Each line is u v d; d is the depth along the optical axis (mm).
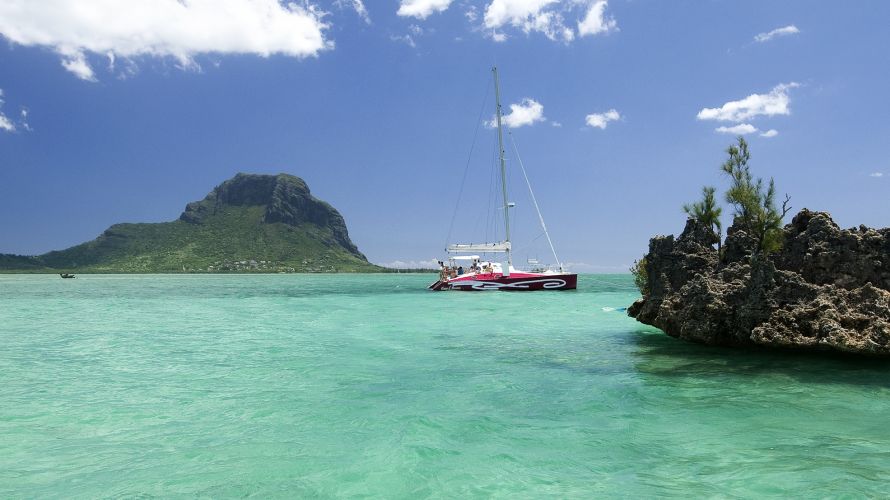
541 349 17875
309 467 7340
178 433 9031
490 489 6535
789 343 14562
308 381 13094
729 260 18125
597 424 9219
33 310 39125
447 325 26000
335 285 101062
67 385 12930
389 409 10352
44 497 6438
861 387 11703
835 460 7340
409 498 6293
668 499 6133
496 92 61500
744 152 18422
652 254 21172
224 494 6473
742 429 8852
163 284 106750
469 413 10000
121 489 6660
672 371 13773
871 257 15266
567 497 6234
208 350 18469
